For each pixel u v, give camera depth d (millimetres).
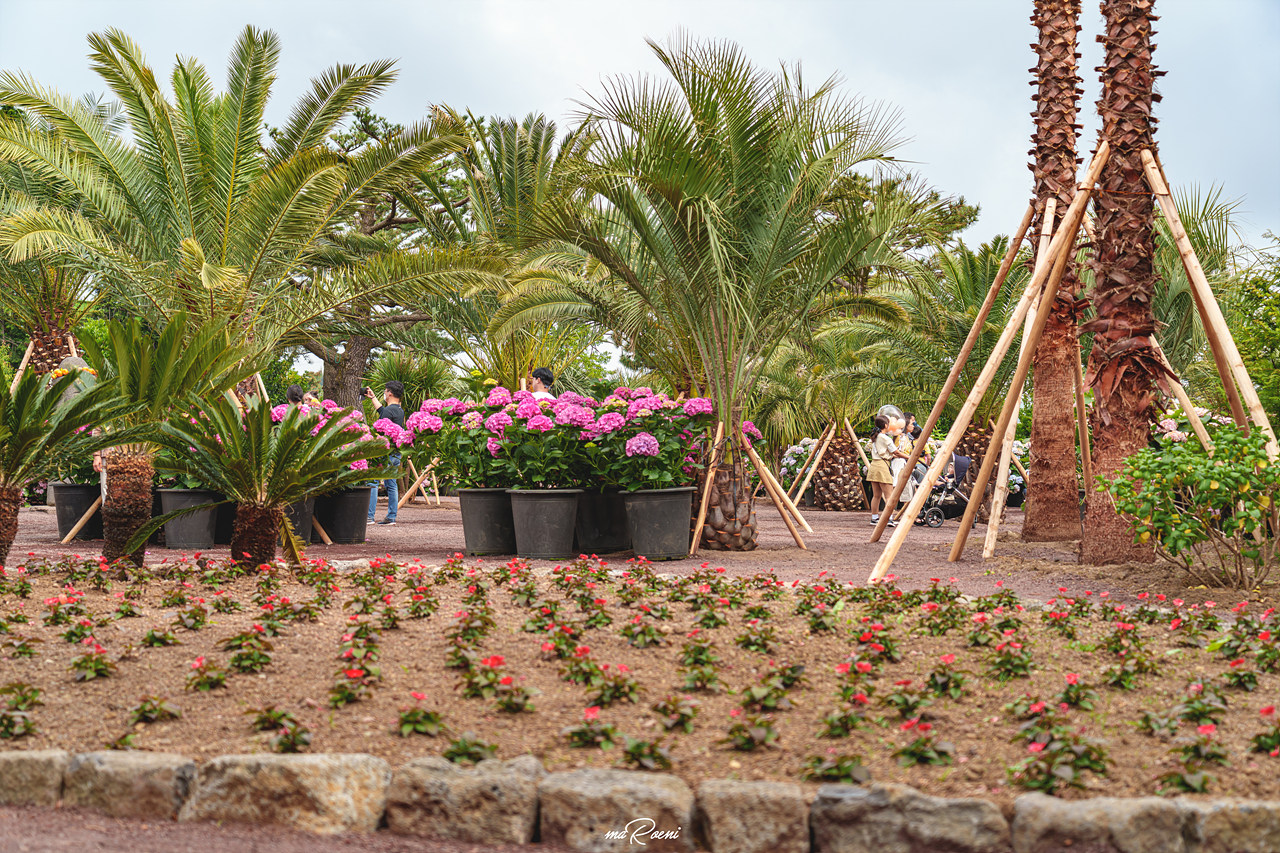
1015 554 9102
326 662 4418
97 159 12164
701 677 4059
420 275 12062
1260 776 3135
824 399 19828
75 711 3832
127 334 6797
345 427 7484
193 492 9281
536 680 4160
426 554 9328
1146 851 2818
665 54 8828
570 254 10570
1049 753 3123
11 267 15438
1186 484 6426
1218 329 7320
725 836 2955
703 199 8594
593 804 3023
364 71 12883
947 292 16203
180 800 3230
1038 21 9750
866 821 2926
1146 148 8000
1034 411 10312
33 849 2885
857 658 4352
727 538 9516
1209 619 5180
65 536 10016
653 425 8750
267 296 12406
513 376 18469
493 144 18656
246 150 12367
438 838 3092
